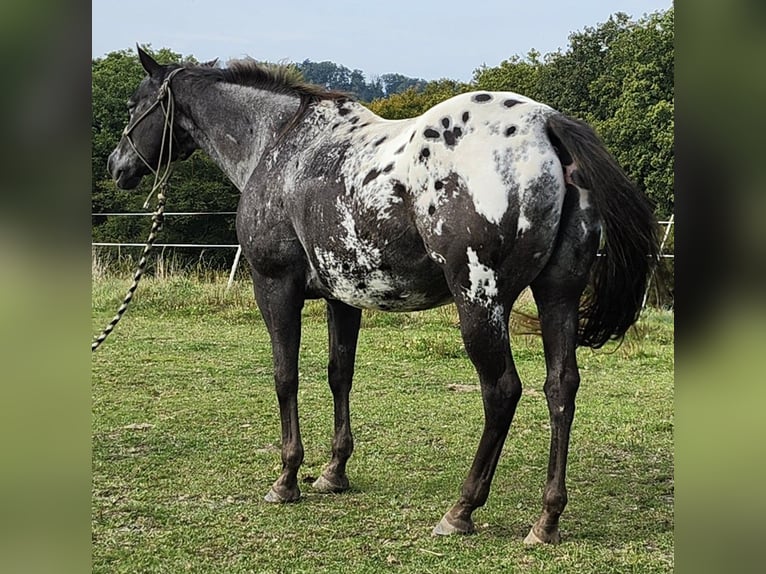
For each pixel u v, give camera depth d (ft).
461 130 12.01
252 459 17.66
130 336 34.09
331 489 15.52
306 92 15.56
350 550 12.60
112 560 12.32
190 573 11.83
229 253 75.77
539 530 12.62
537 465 17.02
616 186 11.62
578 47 95.50
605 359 28.96
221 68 16.83
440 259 12.16
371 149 13.44
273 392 24.35
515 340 31.60
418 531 13.38
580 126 11.87
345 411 15.79
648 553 12.18
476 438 19.17
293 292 14.90
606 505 14.48
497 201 11.58
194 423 20.77
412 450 18.26
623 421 20.52
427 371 27.17
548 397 12.30
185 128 17.21
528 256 11.71
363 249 13.14
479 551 12.36
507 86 104.27
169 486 15.87
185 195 74.49
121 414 21.63
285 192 14.44
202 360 29.32
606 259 12.15
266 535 13.33
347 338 15.72
